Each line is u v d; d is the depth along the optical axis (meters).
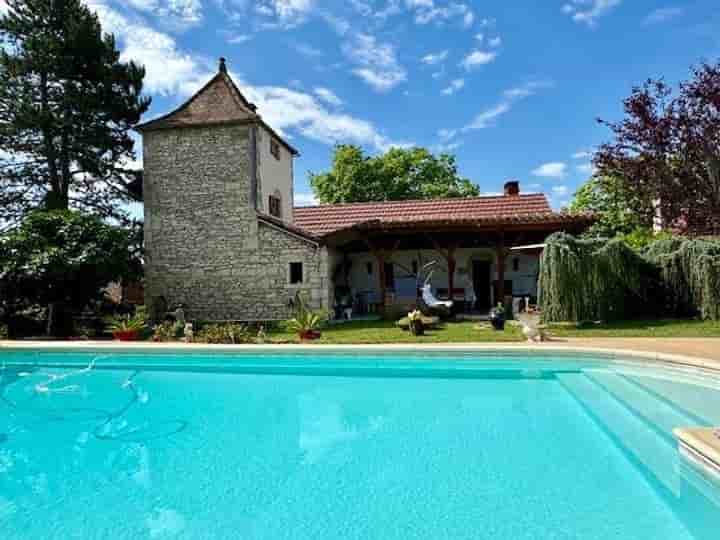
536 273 18.33
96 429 5.75
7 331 13.34
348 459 4.58
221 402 6.86
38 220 13.92
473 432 5.23
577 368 7.96
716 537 3.10
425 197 36.28
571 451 4.62
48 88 18.06
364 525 3.38
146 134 16.77
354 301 18.06
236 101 16.88
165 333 11.40
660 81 12.73
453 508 3.57
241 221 16.14
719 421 5.11
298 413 6.22
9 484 4.21
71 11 18.17
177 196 16.52
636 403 5.86
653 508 3.49
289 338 11.49
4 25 17.47
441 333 11.45
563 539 3.11
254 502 3.79
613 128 13.20
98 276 13.89
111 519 3.57
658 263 13.15
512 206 19.88
